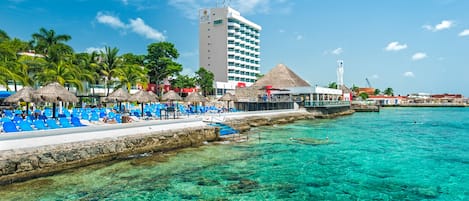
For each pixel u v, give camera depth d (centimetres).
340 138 2492
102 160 1472
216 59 11025
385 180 1292
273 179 1287
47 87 1964
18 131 1541
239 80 11281
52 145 1312
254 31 12306
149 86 6300
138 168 1420
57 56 3756
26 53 4247
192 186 1184
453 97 13262
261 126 3391
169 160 1591
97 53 4606
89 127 1733
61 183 1182
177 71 6750
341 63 7725
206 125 2350
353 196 1099
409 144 2209
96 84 4894
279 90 4912
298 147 2022
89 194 1078
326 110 5091
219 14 11019
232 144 2094
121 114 2783
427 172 1418
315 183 1243
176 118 2794
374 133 2877
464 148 2047
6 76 2764
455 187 1205
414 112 7481
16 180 1162
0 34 3688
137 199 1043
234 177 1309
